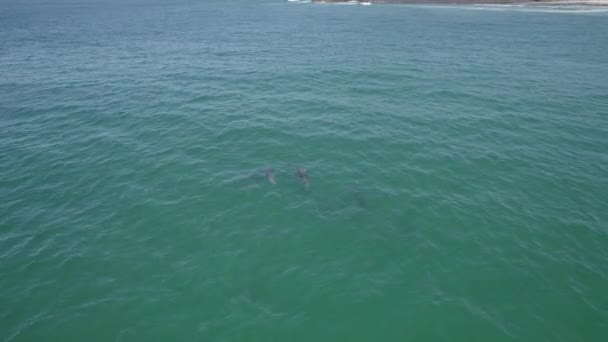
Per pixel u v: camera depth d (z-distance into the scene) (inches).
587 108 1130.0
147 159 842.8
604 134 964.6
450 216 665.0
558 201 704.4
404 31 2468.0
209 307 497.0
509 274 548.1
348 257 581.6
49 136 953.5
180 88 1296.8
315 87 1306.6
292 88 1295.5
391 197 715.4
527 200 707.4
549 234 621.9
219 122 1026.1
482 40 2142.0
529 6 3887.8
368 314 490.6
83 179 770.2
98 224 645.3
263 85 1326.3
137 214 668.7
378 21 2967.5
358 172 794.8
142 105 1147.3
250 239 614.2
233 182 757.9
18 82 1364.4
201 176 778.8
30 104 1157.1
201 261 570.6
